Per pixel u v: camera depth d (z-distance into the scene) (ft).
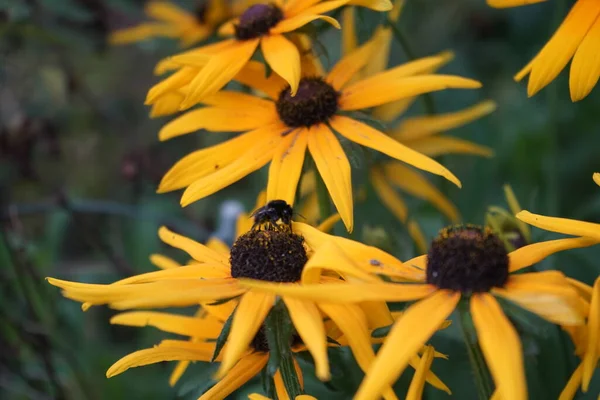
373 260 1.47
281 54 1.66
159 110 1.77
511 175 2.39
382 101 1.69
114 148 2.76
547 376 1.74
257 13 1.72
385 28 1.78
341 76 1.73
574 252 1.98
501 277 1.42
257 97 1.75
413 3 2.92
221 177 1.62
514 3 1.62
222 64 1.67
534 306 1.38
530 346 1.58
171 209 2.44
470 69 2.77
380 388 1.34
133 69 2.94
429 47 2.83
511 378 1.33
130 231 2.53
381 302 1.47
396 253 1.85
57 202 2.12
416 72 1.72
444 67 2.75
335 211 1.86
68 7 2.18
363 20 1.75
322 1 1.72
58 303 2.18
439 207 2.01
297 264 1.50
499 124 2.43
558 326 1.68
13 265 2.03
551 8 2.75
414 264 1.47
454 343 1.82
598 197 2.19
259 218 1.52
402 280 1.45
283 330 1.46
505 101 2.61
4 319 2.01
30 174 2.22
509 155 2.42
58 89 2.57
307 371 1.66
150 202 2.46
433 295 1.41
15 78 2.53
